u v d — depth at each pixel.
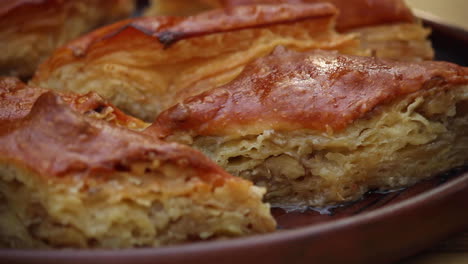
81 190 0.20
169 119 0.22
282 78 0.23
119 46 0.25
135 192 0.20
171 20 0.25
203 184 0.20
